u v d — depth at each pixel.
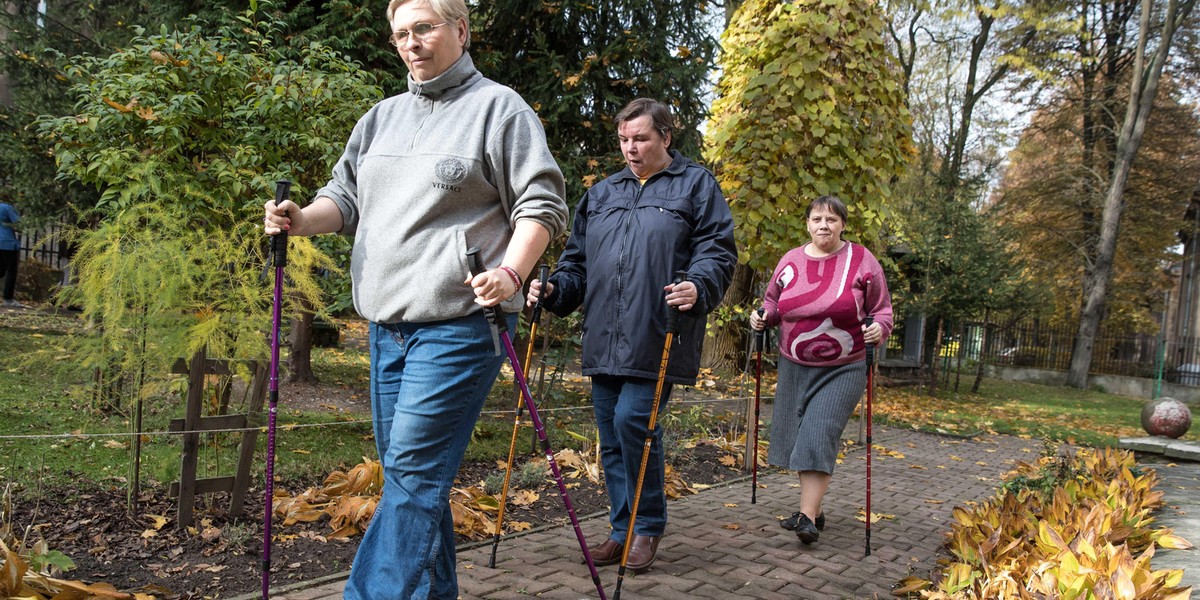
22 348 6.57
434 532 2.15
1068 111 22.22
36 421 4.55
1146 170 22.16
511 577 3.16
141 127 4.79
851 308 3.93
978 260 13.59
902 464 6.65
